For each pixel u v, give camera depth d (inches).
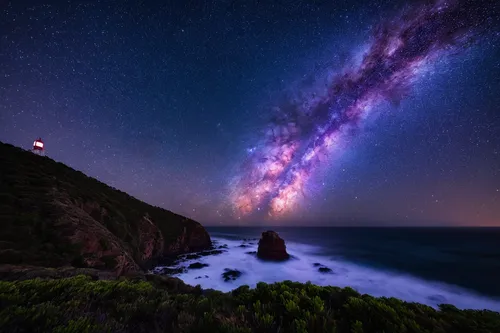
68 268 346.0
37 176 901.8
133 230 1214.3
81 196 1007.6
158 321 152.7
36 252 466.6
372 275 1272.1
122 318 147.9
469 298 965.8
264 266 1379.2
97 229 724.0
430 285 1124.5
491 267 1531.7
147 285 222.7
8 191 671.8
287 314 172.1
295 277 1186.6
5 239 469.1
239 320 166.9
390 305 190.1
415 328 159.5
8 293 157.3
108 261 597.9
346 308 183.9
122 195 1822.1
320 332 156.4
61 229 586.9
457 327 167.8
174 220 1994.3
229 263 1408.7
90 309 158.4
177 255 1636.3
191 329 145.1
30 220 547.2
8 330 117.0
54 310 137.9
